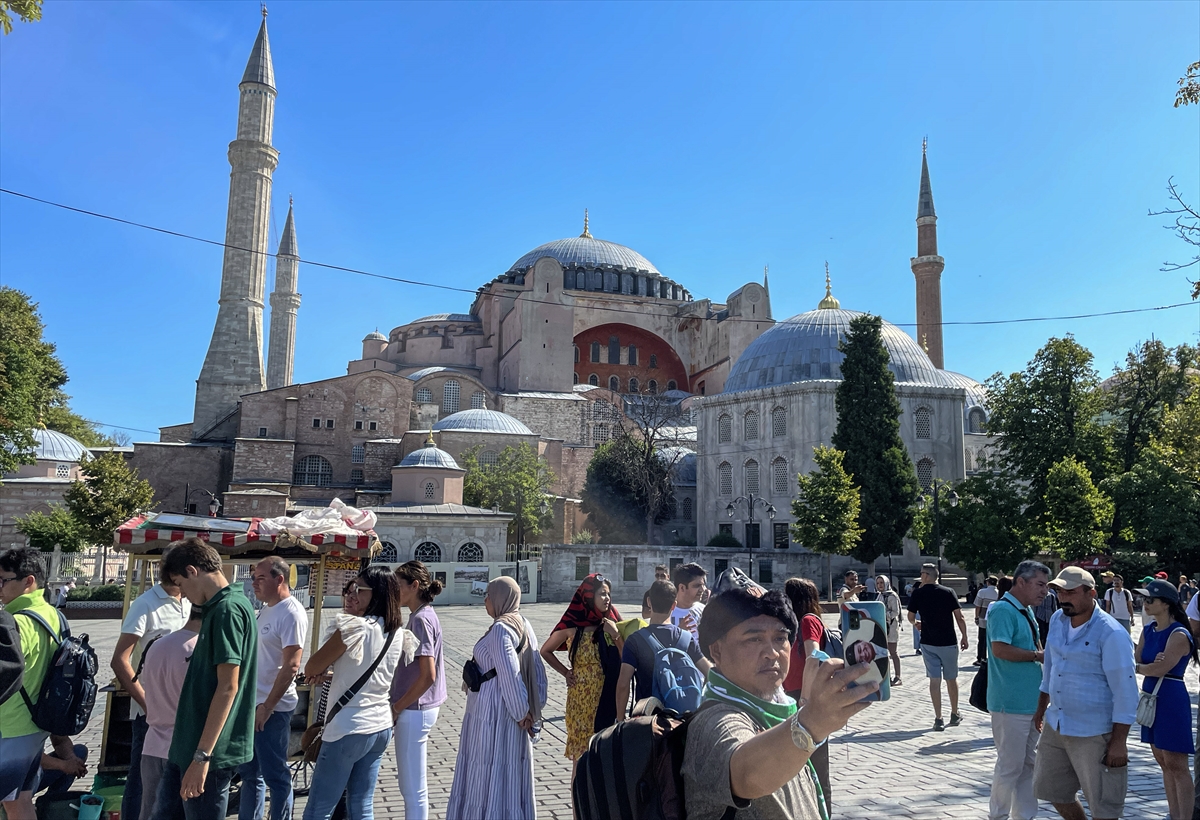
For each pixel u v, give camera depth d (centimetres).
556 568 4556
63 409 6956
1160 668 745
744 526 5556
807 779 336
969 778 959
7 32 1216
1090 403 4828
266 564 735
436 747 1143
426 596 775
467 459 6262
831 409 5275
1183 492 4241
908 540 5209
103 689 842
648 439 6228
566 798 884
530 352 7612
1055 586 705
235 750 541
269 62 7562
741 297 8125
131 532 927
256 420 6744
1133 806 852
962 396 5500
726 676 340
